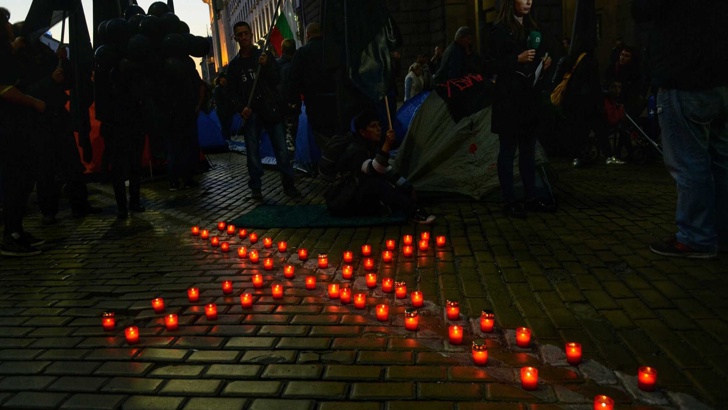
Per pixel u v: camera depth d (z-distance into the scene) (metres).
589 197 6.93
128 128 7.27
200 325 3.61
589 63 9.20
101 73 7.02
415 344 3.19
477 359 2.89
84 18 6.90
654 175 8.27
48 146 5.96
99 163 10.16
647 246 4.81
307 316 3.67
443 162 7.20
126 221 7.20
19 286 4.70
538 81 5.89
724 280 3.93
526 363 2.91
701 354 2.93
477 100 7.29
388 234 5.74
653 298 3.70
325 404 2.59
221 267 4.95
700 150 4.26
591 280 4.09
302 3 23.45
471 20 17.75
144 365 3.07
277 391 2.72
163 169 10.95
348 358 3.04
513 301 3.79
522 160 6.23
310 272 4.66
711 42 4.05
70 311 4.03
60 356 3.26
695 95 4.16
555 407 2.48
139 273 4.91
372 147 6.56
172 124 7.91
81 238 6.39
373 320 3.56
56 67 6.59
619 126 9.55
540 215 6.13
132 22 7.21
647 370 2.59
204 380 2.87
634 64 9.49
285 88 8.36
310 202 7.62
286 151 8.05
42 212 7.23
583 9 5.84
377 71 6.30
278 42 10.44
